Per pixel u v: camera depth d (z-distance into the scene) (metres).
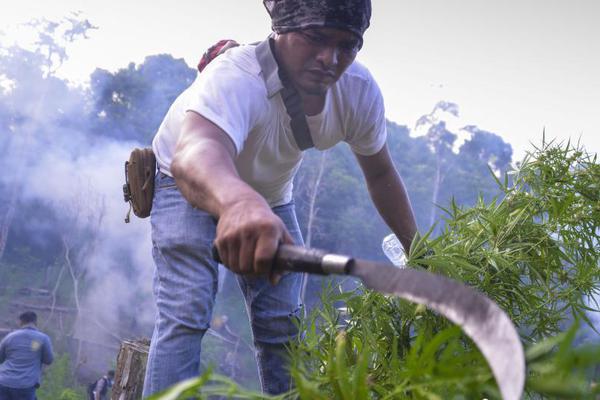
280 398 1.04
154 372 2.12
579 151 2.25
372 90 2.41
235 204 1.29
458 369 0.93
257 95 2.09
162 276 2.21
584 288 2.01
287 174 2.45
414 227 2.71
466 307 0.81
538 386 0.81
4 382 7.93
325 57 2.07
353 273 0.95
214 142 1.64
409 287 0.86
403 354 1.71
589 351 0.76
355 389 1.05
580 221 2.12
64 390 27.62
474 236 2.06
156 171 2.34
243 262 1.21
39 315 45.12
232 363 36.97
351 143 2.54
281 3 2.09
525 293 1.99
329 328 1.73
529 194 2.23
